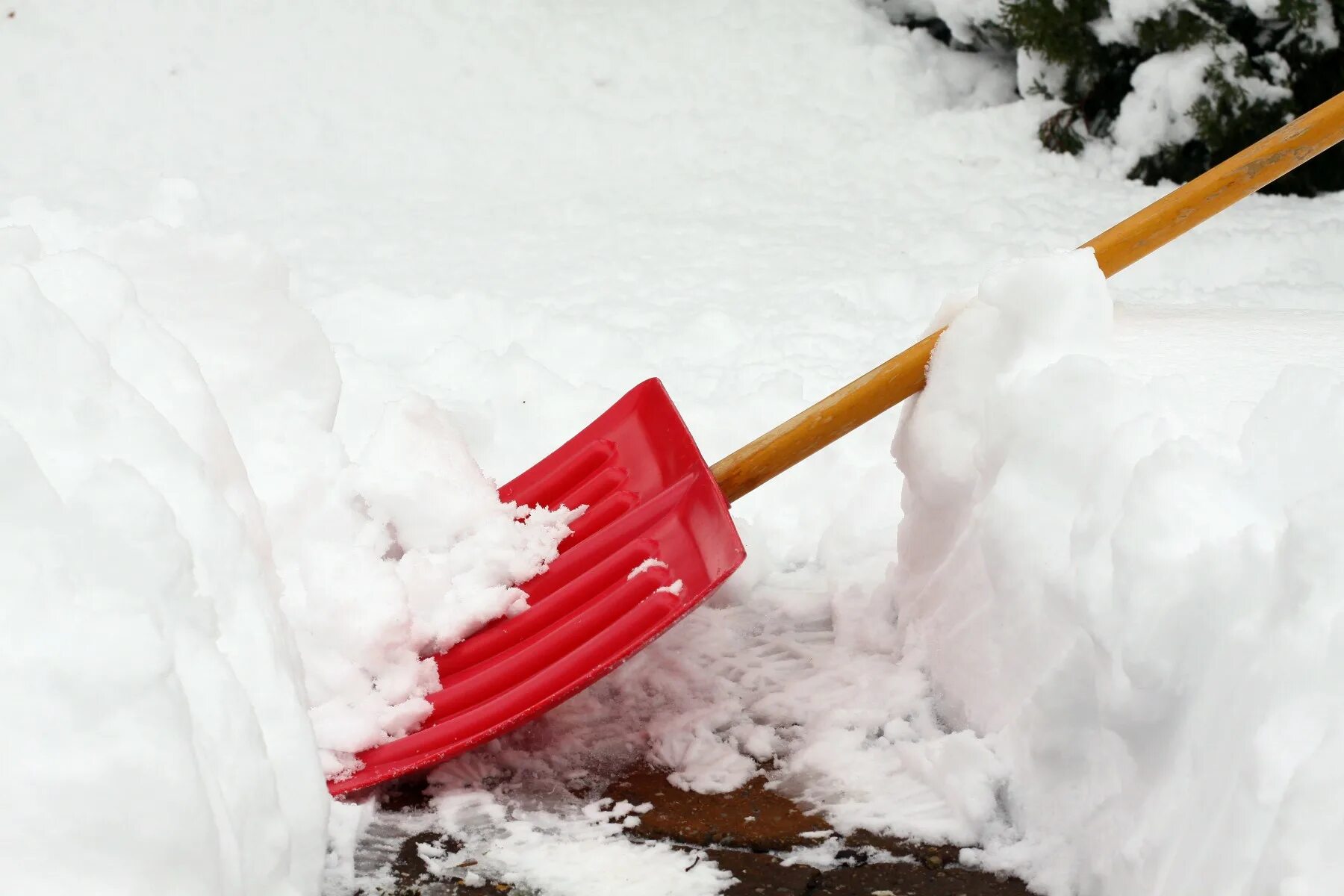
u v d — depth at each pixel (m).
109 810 1.22
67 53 5.71
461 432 2.72
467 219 4.67
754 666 2.12
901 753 1.85
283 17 5.93
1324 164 4.90
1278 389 1.52
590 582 2.03
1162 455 1.50
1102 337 1.98
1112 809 1.53
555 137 5.45
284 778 1.56
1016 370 1.93
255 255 2.13
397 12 5.98
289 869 1.48
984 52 5.77
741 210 4.75
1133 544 1.46
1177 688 1.42
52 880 1.19
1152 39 4.98
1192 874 1.30
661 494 2.12
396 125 5.50
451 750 1.82
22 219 2.06
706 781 1.86
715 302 3.75
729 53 5.79
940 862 1.68
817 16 5.93
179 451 1.60
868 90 5.59
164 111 5.50
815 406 2.12
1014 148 5.20
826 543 2.46
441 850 1.74
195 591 1.46
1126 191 4.87
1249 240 4.09
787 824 1.76
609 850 1.73
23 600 1.28
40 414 1.46
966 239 4.25
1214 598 1.39
